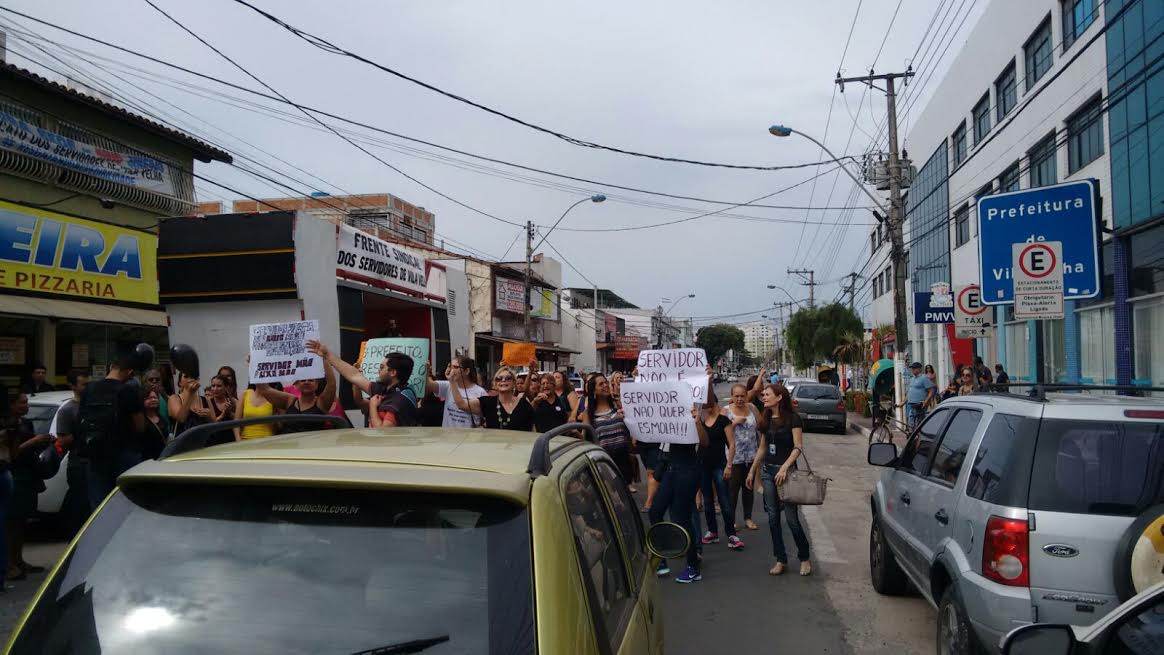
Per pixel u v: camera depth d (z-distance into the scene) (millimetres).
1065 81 18750
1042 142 20469
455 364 8555
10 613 6137
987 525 4133
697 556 7453
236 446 2684
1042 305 9742
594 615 2277
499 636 2020
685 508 7340
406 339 9094
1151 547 3656
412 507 2211
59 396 9484
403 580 2129
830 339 48188
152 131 17734
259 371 6488
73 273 15695
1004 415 4605
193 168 19438
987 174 24562
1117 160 16422
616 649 2457
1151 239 15398
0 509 6637
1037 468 4094
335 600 2127
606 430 8625
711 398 8516
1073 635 2557
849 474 14938
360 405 8844
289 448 2609
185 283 12125
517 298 36969
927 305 24016
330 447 2621
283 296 11797
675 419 7223
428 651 2025
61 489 8453
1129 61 15734
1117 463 4027
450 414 8703
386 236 35812
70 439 7523
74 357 15594
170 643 2113
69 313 15156
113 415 6660
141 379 8781
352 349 13781
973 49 25906
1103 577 3836
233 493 2289
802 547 7648
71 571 2268
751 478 8570
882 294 43656
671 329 97688
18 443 7012
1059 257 9680
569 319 52406
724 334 123250
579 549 2396
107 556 2270
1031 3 20609
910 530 5754
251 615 2131
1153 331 15484
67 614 2193
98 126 16672
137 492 2363
